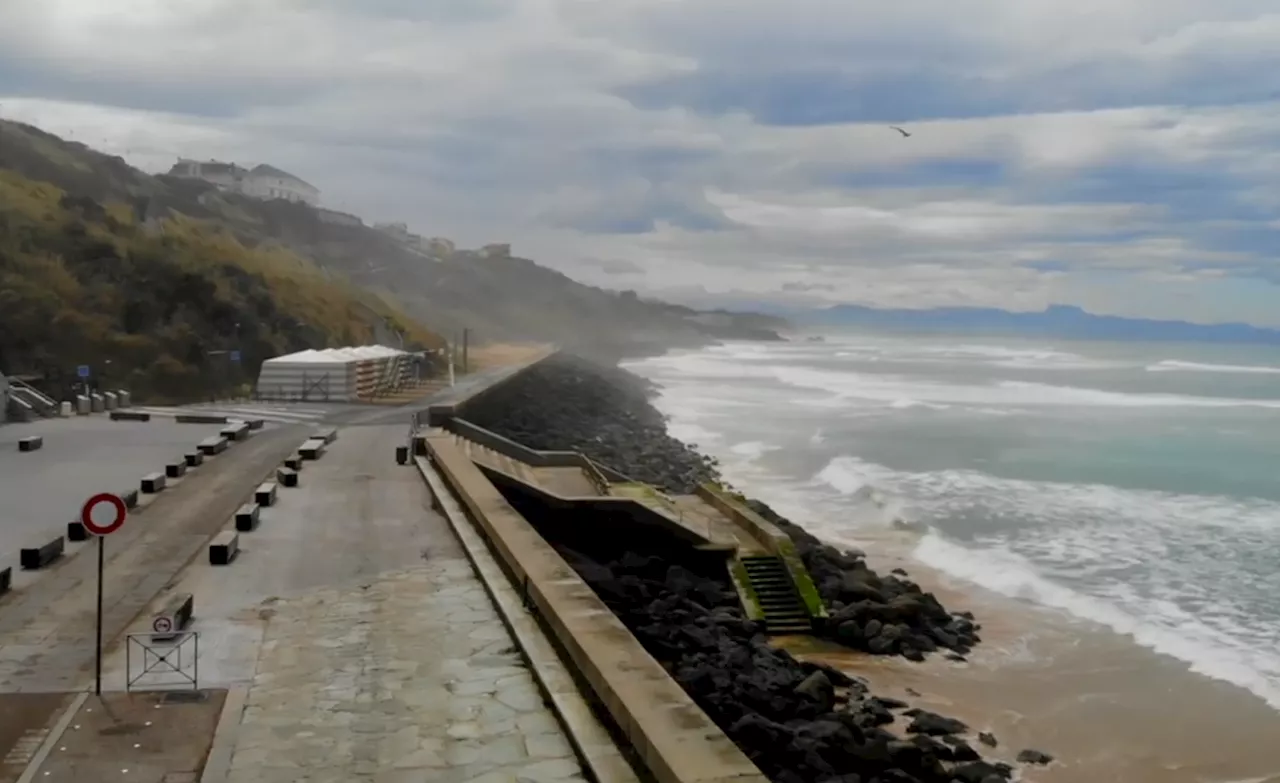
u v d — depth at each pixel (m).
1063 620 30.61
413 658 14.86
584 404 86.56
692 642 25.84
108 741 11.88
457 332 179.25
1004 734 22.50
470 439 43.84
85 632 15.95
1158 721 23.16
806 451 67.62
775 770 18.30
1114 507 47.41
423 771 11.20
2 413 46.66
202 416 49.56
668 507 36.91
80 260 75.25
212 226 129.75
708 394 117.31
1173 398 97.75
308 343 83.88
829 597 31.08
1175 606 32.00
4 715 12.61
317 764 11.35
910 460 62.78
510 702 13.16
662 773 9.79
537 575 16.94
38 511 26.02
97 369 66.00
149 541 22.55
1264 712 23.62
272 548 21.94
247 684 13.80
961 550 38.97
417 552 21.62
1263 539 40.81
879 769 18.94
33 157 113.69
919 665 26.97
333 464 34.69
